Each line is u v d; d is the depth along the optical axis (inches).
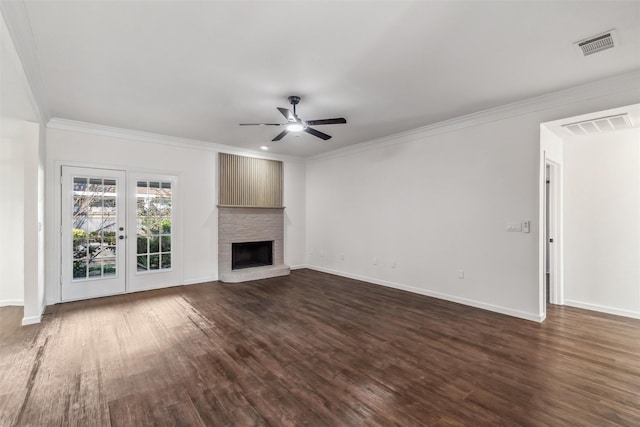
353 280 230.7
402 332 131.0
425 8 80.0
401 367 101.7
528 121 144.9
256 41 95.4
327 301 176.6
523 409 80.0
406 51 101.3
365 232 227.0
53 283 170.4
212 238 229.0
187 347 116.7
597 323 140.9
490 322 142.0
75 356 109.4
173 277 211.5
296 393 87.5
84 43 96.0
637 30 88.7
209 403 82.9
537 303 142.6
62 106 149.9
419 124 181.0
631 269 151.3
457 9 80.4
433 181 183.5
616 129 152.0
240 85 126.6
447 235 176.7
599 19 84.2
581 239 165.9
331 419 76.5
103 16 82.7
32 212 143.7
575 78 120.6
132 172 195.3
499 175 154.7
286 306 167.3
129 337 126.0
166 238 209.5
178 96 137.8
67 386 90.8
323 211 264.1
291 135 204.4
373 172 220.1
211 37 93.2
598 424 74.3
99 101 143.3
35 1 76.3
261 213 254.5
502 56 104.3
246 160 246.4
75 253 177.9
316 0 76.7
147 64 109.5
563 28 88.4
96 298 182.2
